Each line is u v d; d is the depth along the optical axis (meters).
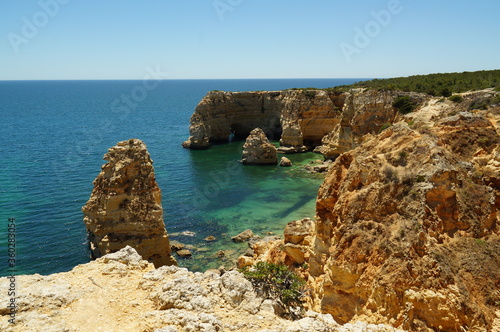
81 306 13.92
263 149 88.31
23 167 74.44
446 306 17.69
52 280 15.45
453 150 28.34
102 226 36.12
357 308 20.56
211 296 14.85
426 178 21.92
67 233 45.94
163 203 60.91
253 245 43.00
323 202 27.14
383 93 73.25
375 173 24.08
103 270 16.55
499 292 18.80
